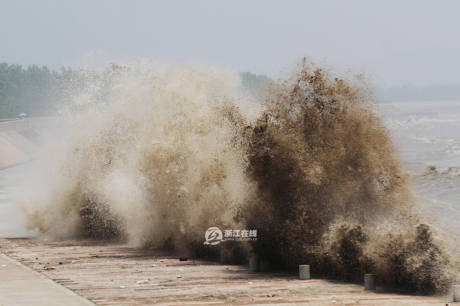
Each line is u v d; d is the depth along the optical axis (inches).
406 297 561.6
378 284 628.4
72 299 547.8
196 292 597.0
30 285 617.6
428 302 534.6
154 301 555.2
